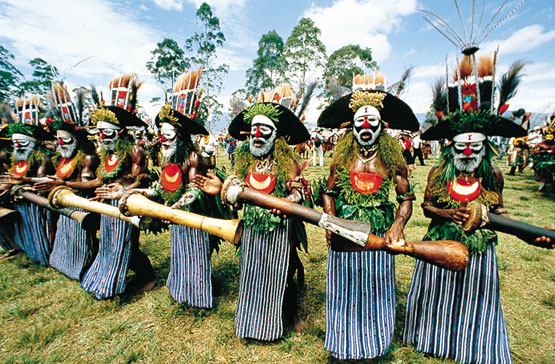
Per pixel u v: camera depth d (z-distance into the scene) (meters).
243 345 2.55
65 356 2.45
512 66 2.19
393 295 2.39
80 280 3.64
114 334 2.69
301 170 2.65
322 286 3.48
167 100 3.02
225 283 3.60
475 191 2.13
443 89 2.44
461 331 2.22
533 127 10.69
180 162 2.99
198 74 3.09
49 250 4.14
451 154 2.23
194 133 3.19
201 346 2.54
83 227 3.24
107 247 3.30
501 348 2.14
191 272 2.97
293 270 2.74
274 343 2.58
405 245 1.88
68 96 3.81
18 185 3.91
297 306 3.11
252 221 2.48
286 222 2.49
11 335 2.73
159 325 2.80
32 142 4.18
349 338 2.28
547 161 7.86
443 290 2.26
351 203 2.31
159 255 4.49
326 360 2.36
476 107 2.20
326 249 4.54
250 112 2.56
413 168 12.20
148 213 2.50
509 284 3.42
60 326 2.76
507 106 2.21
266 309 2.53
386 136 2.26
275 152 2.58
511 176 11.40
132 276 3.87
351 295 2.31
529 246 4.46
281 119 2.79
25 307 3.12
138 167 3.32
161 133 2.91
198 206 2.97
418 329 2.41
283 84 2.91
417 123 2.51
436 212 2.27
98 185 3.55
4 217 4.06
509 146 12.15
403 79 2.60
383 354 2.28
